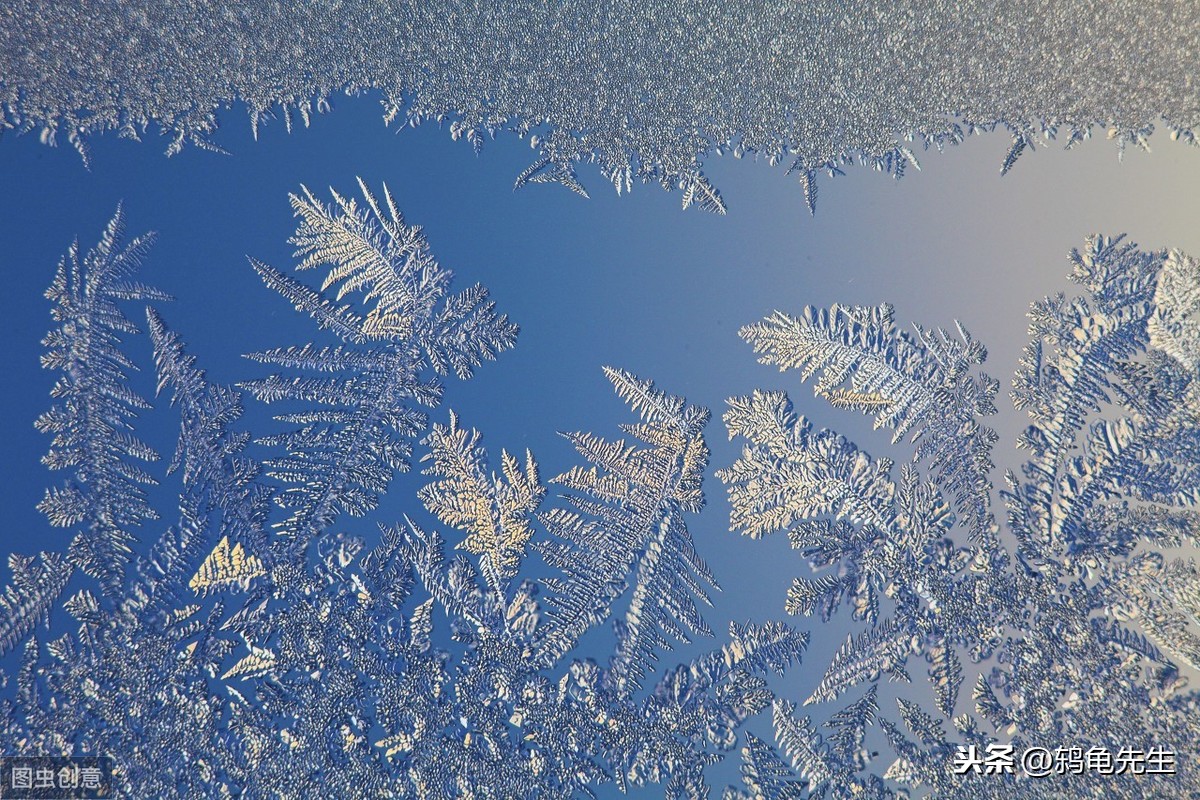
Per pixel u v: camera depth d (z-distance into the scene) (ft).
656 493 0.64
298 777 0.63
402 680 0.64
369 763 0.63
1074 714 0.64
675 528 0.64
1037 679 0.64
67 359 0.64
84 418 0.64
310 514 0.64
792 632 0.64
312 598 0.64
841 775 0.64
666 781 0.64
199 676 0.63
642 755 0.64
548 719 0.64
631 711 0.64
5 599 0.63
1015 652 0.64
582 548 0.64
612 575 0.64
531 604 0.64
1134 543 0.64
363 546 0.64
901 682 0.64
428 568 0.64
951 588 0.64
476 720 0.64
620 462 0.64
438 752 0.63
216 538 0.64
